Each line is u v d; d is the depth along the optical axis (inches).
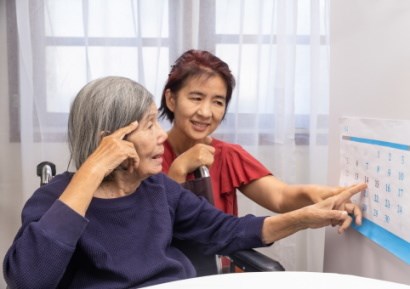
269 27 68.9
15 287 30.1
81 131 35.4
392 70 33.0
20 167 69.6
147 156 36.0
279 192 52.4
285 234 42.2
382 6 34.3
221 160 56.2
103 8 66.1
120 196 37.8
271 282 28.8
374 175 36.1
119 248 35.7
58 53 67.2
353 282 28.7
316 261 71.8
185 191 45.1
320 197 44.6
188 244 45.6
